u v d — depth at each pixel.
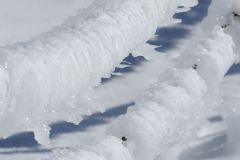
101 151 6.23
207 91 8.45
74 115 8.91
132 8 10.76
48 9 12.42
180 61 8.72
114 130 6.90
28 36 11.11
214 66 8.60
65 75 8.54
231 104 9.00
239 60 10.35
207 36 9.20
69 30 9.52
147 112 7.11
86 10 10.68
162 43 11.55
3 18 11.76
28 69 7.85
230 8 10.64
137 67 10.84
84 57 9.02
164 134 7.11
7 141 8.45
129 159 6.45
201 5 13.17
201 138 7.98
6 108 7.52
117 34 9.97
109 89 10.05
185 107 7.67
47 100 8.12
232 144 7.92
